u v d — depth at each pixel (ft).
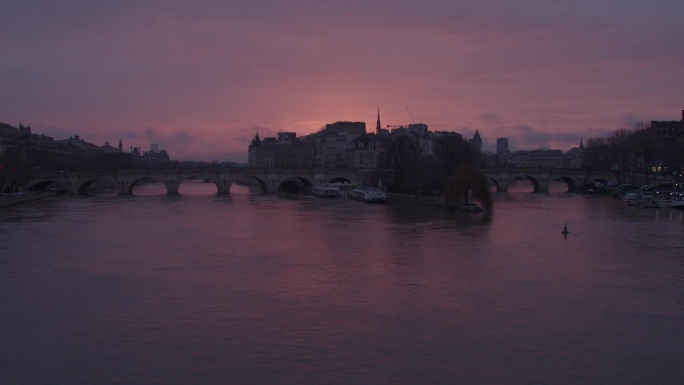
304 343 188.34
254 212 586.45
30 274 282.36
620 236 400.06
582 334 195.72
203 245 365.20
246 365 171.73
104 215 551.59
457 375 165.07
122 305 229.45
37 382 161.89
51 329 202.18
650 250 343.05
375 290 250.37
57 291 250.57
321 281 266.36
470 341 189.47
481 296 240.32
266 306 227.40
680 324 205.87
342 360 174.91
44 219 513.04
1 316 216.33
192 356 178.29
